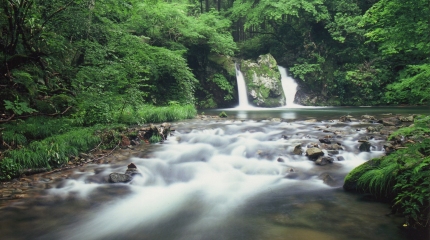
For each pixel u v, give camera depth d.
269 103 23.44
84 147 7.61
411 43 6.51
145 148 8.42
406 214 3.92
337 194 5.01
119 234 3.92
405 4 5.91
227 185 5.89
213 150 8.15
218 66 24.00
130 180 6.06
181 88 18.12
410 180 4.05
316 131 9.77
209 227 4.03
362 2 25.86
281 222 4.05
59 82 10.20
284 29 28.75
